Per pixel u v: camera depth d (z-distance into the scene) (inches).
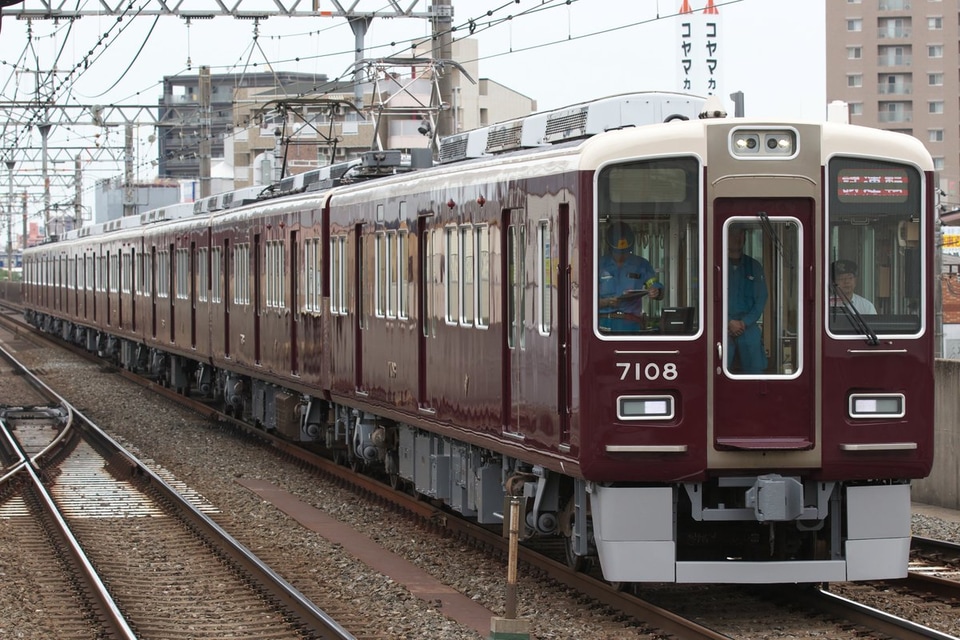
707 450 459.2
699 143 458.6
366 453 790.5
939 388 762.2
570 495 520.1
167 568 588.4
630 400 459.2
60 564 593.6
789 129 459.8
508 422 550.9
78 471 918.4
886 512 473.4
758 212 459.8
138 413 1266.0
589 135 520.7
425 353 658.2
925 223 468.8
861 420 465.4
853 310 464.8
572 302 468.8
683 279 460.4
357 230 770.8
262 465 936.3
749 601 506.0
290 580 553.3
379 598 521.0
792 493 456.8
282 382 948.0
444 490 663.8
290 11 1158.3
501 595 522.3
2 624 475.8
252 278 1029.8
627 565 463.2
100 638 460.4
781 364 463.2
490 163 564.7
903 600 507.2
